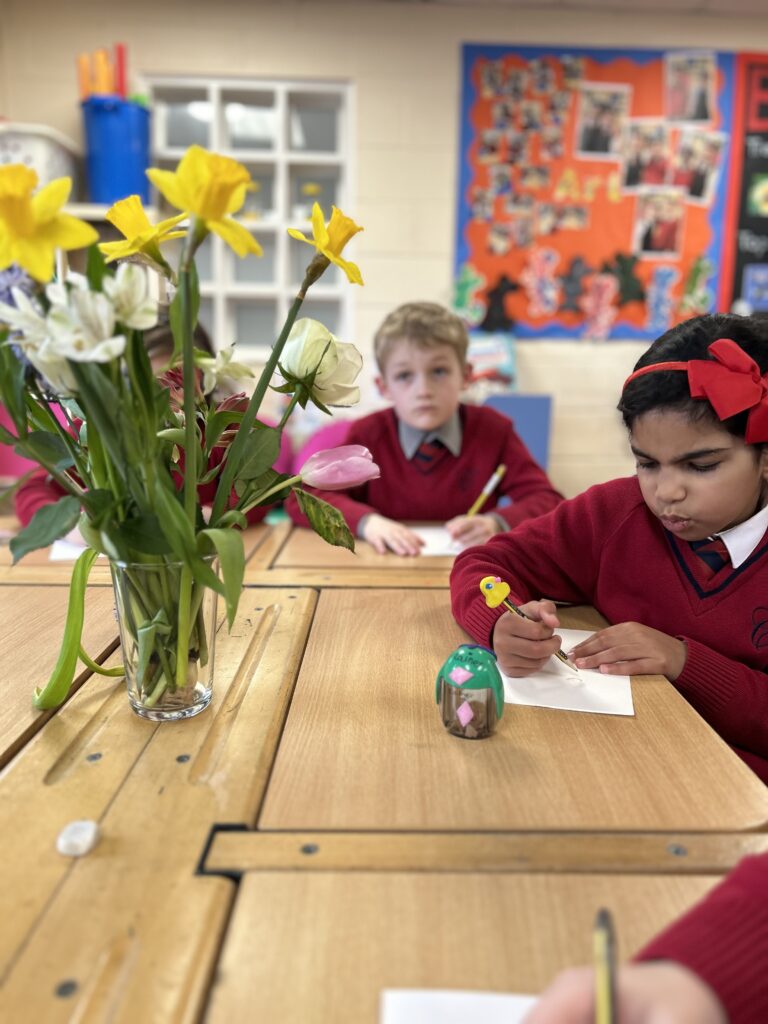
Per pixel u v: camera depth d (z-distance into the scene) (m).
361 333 2.93
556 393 2.97
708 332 0.77
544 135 2.80
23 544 0.54
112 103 2.46
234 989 0.38
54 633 0.85
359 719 0.66
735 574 0.87
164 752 0.60
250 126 2.86
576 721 0.66
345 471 0.64
